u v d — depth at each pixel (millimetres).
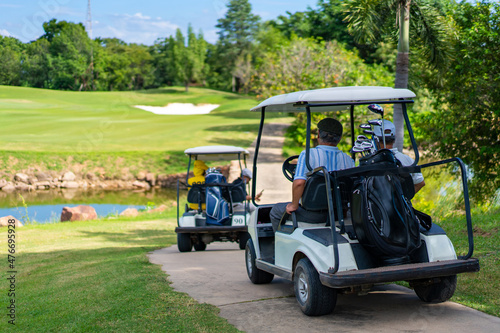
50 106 47531
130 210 17484
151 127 40688
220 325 3613
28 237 11773
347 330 3471
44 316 4176
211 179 8719
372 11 9977
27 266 7352
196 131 38125
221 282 5164
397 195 3646
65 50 42469
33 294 5148
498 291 4160
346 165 4098
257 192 19594
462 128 12391
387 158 3695
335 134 4102
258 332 3494
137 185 27703
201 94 66938
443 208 10641
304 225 4102
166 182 27750
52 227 14008
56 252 8898
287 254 4203
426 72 12695
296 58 24859
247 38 64875
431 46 10578
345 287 3516
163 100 59750
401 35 9930
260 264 4777
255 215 5105
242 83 67688
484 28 11297
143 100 58125
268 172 23688
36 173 27938
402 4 9797
